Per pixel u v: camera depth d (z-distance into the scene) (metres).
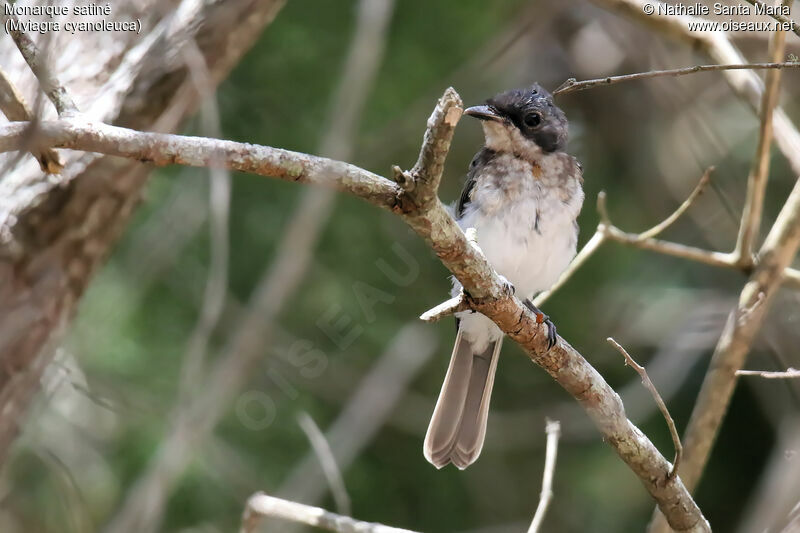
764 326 9.59
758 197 7.93
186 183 10.68
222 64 8.42
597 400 6.54
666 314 12.70
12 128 4.91
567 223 9.11
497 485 11.98
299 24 11.61
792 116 12.44
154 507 8.50
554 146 9.23
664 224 8.47
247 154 5.18
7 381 7.53
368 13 10.47
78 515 9.08
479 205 9.06
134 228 10.92
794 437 9.40
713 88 12.83
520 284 9.16
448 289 11.87
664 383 12.23
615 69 14.05
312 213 10.09
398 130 11.78
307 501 10.52
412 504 11.75
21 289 7.57
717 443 12.57
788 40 9.94
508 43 12.87
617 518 11.96
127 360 10.74
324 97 11.51
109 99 7.84
